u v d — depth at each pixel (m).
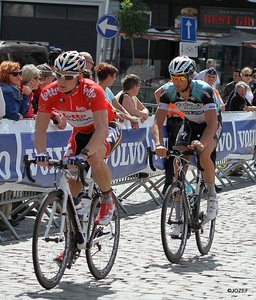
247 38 30.94
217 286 7.81
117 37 32.94
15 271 8.25
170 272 8.41
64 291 7.45
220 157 15.97
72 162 7.09
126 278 8.09
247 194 15.33
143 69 32.50
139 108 13.67
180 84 8.72
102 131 7.43
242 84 17.81
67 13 35.75
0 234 10.48
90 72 11.62
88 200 7.79
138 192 15.25
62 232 7.38
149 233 10.80
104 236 8.02
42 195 11.09
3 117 10.58
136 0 30.31
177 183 8.86
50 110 7.70
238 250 9.76
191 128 9.34
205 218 9.37
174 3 33.78
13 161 10.02
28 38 36.34
